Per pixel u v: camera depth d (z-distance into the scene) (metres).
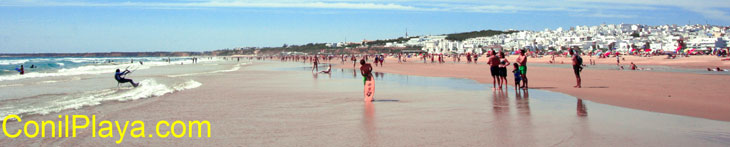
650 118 7.54
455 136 5.99
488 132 6.27
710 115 7.84
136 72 34.72
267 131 6.52
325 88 15.50
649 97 11.01
